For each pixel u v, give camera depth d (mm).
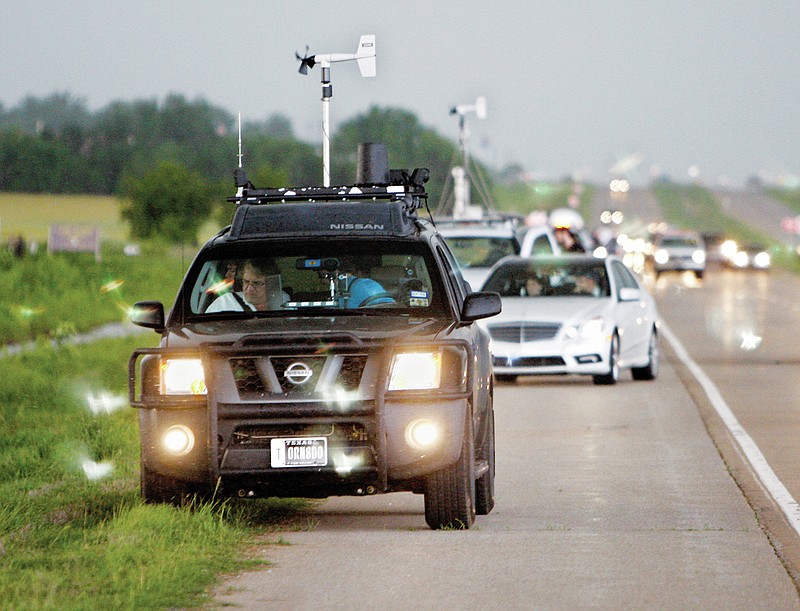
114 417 63906
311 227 41531
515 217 123250
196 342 37406
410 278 40469
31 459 52031
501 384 82875
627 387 80562
